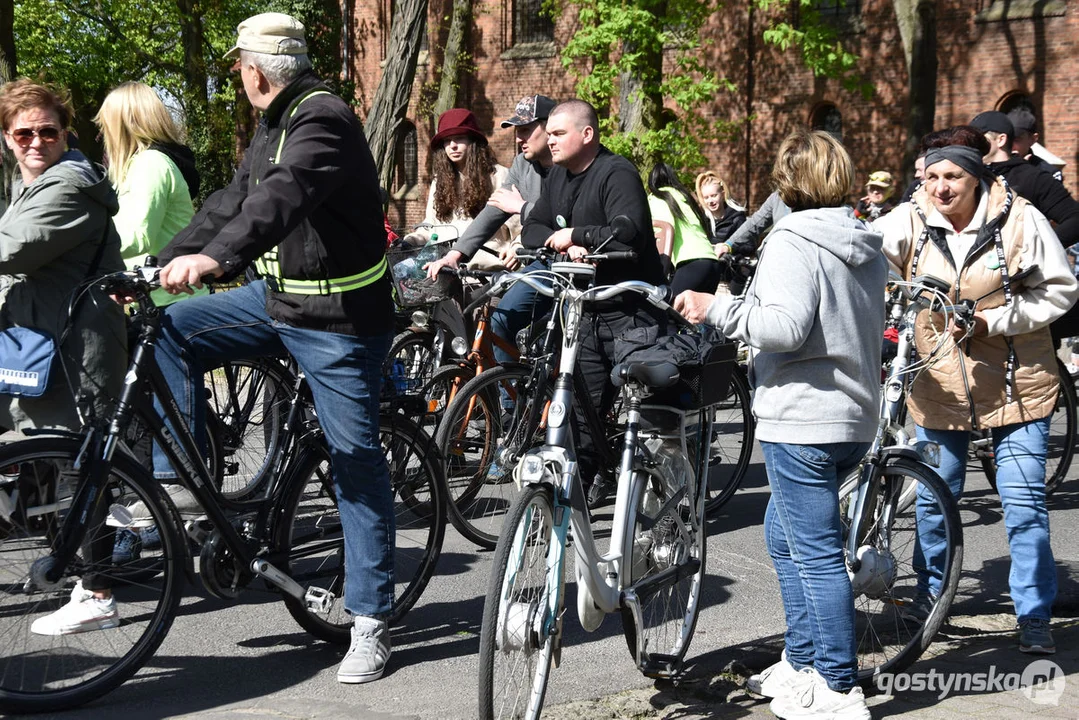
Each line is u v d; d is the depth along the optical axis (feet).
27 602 13.35
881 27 83.71
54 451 13.17
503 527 11.62
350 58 111.34
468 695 14.08
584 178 19.92
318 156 13.55
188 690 14.05
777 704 13.28
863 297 12.84
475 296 16.21
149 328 13.76
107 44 116.78
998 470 16.26
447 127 26.40
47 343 14.35
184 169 19.08
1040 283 15.78
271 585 14.92
